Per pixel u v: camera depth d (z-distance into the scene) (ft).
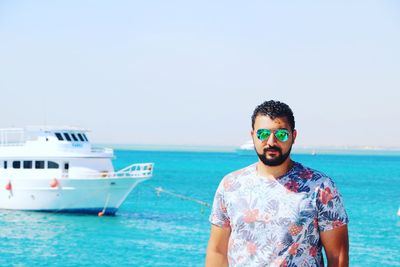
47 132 115.24
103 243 92.12
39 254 82.17
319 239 16.16
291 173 16.29
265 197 16.10
